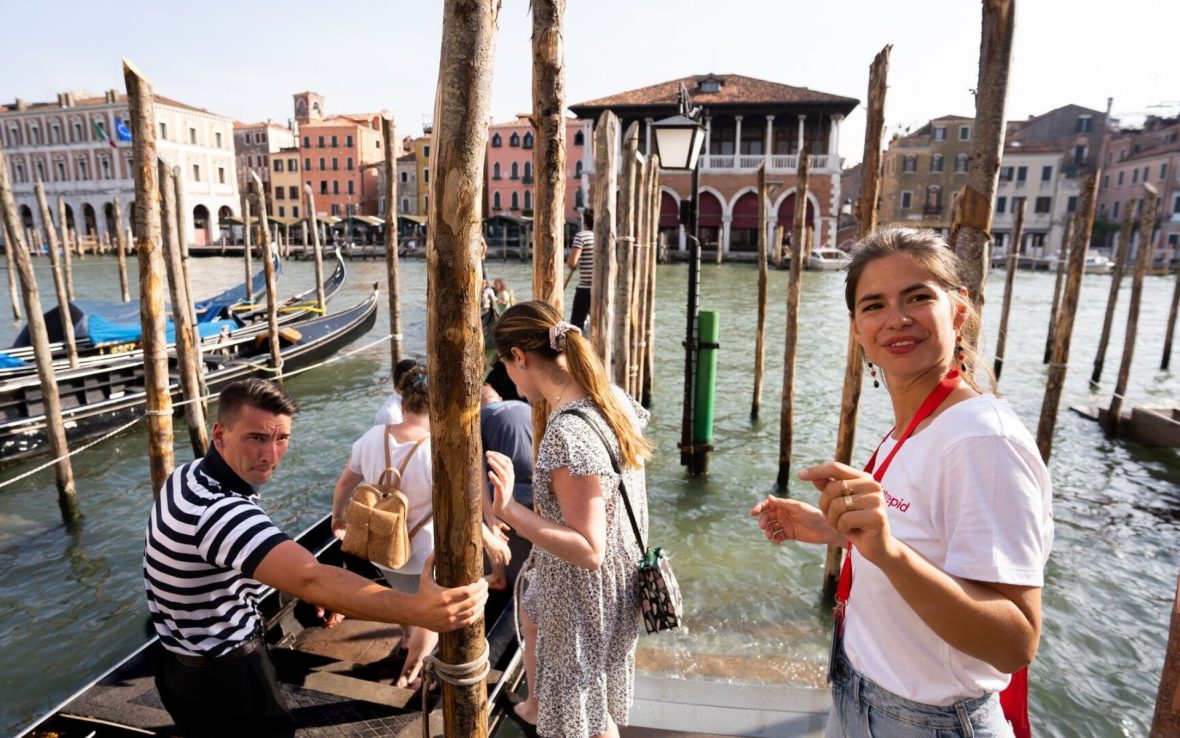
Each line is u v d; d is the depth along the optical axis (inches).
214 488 72.1
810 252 1364.4
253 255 1861.5
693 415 275.0
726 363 505.0
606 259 197.8
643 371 368.5
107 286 1107.9
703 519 235.9
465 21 54.2
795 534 62.5
